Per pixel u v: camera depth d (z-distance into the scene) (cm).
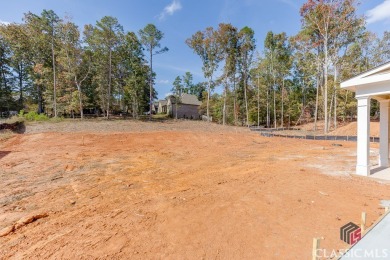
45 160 903
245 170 779
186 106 4316
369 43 2375
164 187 594
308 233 346
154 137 1617
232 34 2927
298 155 1084
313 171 748
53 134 1538
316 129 2694
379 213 410
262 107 3472
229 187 591
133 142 1436
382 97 806
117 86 3172
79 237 344
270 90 3453
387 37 2362
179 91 4472
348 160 936
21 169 765
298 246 311
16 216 416
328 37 2264
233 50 3027
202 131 2131
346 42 2253
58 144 1285
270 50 3172
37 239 339
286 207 449
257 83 3316
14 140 1359
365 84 677
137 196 526
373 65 2445
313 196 508
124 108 3669
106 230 366
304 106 3538
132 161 922
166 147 1317
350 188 563
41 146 1220
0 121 1777
